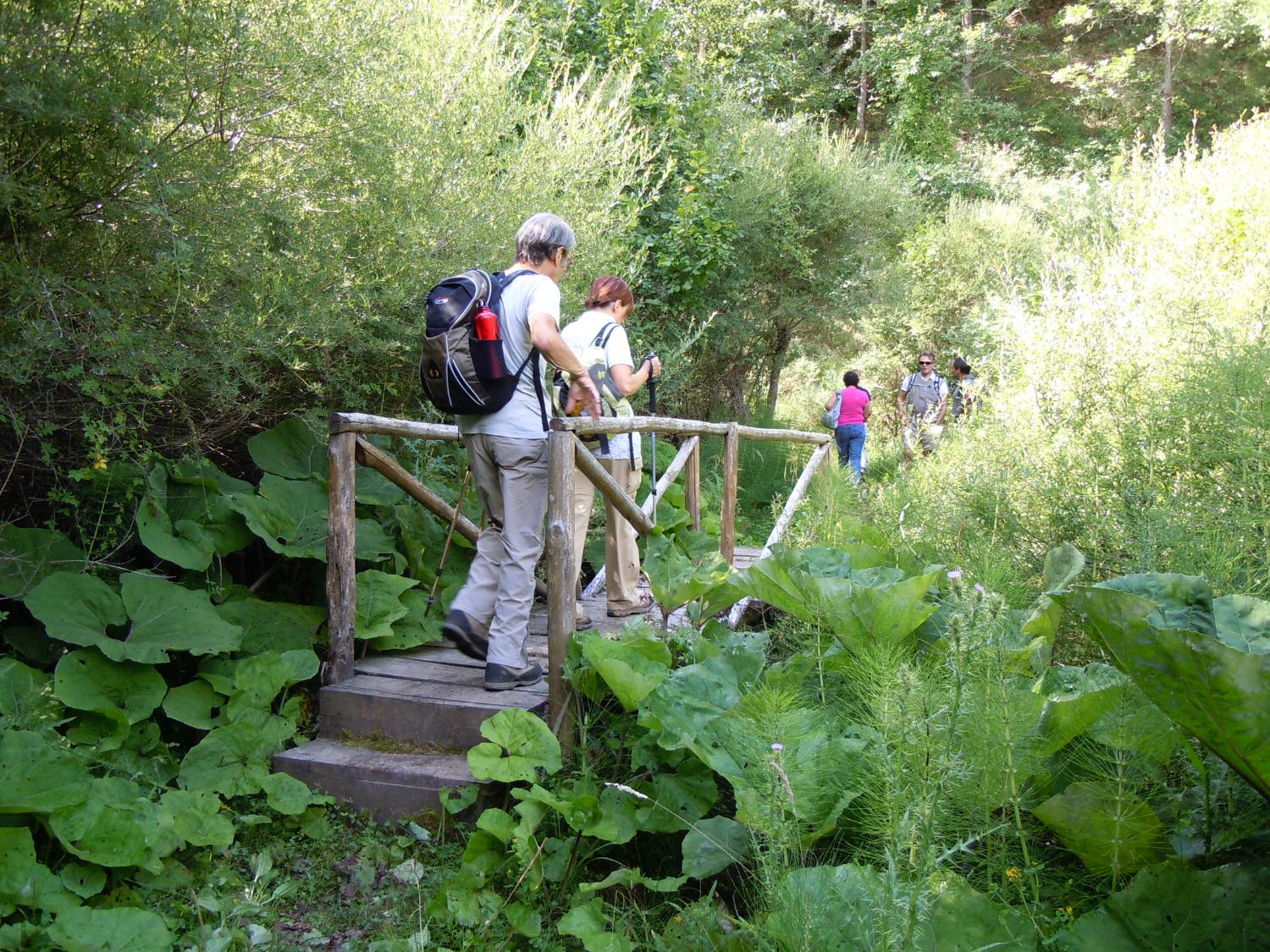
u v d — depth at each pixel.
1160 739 2.68
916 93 28.38
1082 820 2.65
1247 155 8.15
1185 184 8.21
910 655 3.51
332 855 3.19
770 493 10.41
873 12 30.34
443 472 5.88
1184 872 2.43
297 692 3.99
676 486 7.42
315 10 4.49
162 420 4.41
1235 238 6.99
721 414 13.78
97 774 3.22
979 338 11.23
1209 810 2.70
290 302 4.29
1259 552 3.72
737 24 13.55
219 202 3.94
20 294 3.29
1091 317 6.21
